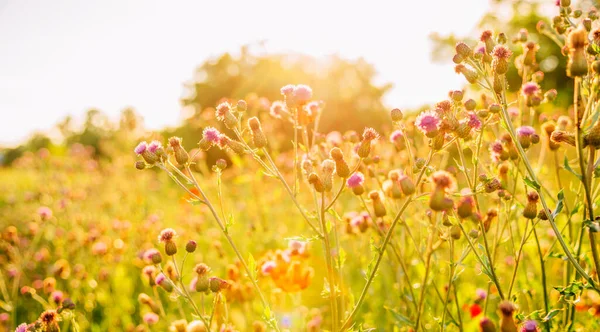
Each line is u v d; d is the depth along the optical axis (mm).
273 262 3365
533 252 3654
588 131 1883
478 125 2373
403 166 4125
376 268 2189
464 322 3609
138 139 8812
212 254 5742
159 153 2510
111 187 9594
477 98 3564
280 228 6324
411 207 3516
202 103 32469
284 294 3846
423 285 2543
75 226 7094
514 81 21562
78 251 6223
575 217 3338
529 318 2197
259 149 2602
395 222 2145
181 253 6133
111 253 5715
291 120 3195
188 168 2604
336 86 23281
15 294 4742
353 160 3242
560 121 2990
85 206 8578
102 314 5215
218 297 2574
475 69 2424
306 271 3137
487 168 3023
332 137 3729
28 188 11586
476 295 3555
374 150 3453
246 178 6645
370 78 24062
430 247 2537
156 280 3160
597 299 2783
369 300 4301
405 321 2631
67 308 3139
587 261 2531
